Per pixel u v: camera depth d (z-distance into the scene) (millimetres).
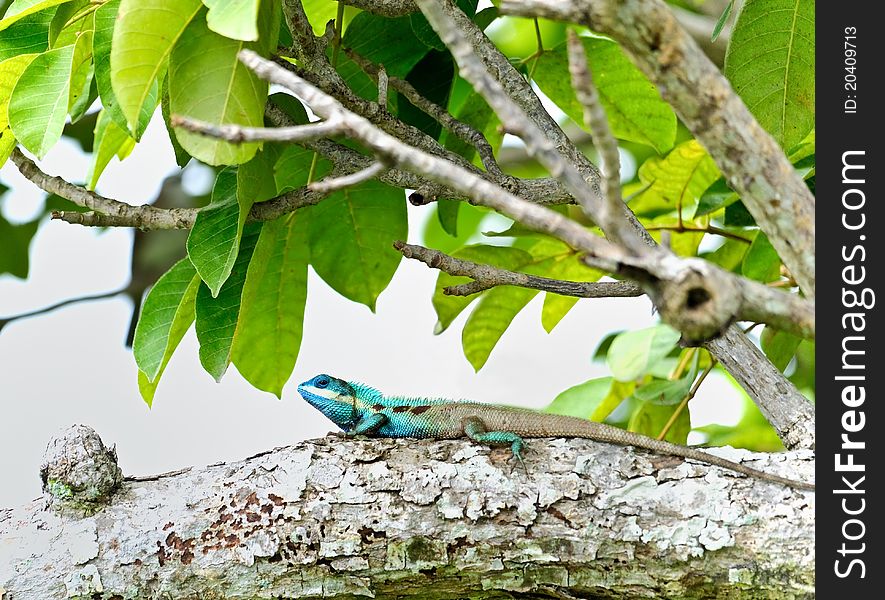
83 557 6387
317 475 6512
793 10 6719
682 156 8609
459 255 8859
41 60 6559
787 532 5938
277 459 6660
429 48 8062
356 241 8531
